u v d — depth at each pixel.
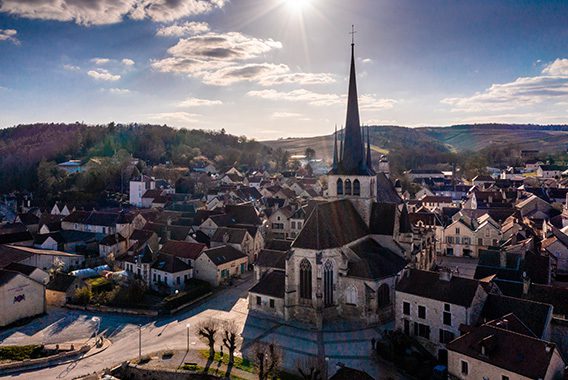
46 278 96.00
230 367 61.34
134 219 135.75
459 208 155.00
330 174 93.81
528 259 80.38
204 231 128.75
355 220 88.12
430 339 64.38
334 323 75.56
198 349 67.69
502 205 163.00
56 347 69.25
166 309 83.12
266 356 62.31
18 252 111.00
